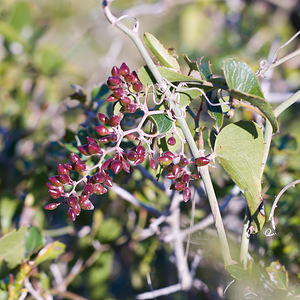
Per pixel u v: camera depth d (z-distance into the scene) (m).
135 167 0.64
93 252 0.78
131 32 0.51
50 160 0.76
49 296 0.67
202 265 0.68
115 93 0.52
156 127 0.53
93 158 0.61
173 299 0.74
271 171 0.67
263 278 0.56
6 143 0.88
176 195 0.65
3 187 0.83
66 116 0.81
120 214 0.79
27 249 0.62
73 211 0.52
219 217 0.53
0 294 0.61
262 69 0.54
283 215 0.66
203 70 0.54
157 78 0.52
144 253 0.81
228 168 0.53
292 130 0.87
